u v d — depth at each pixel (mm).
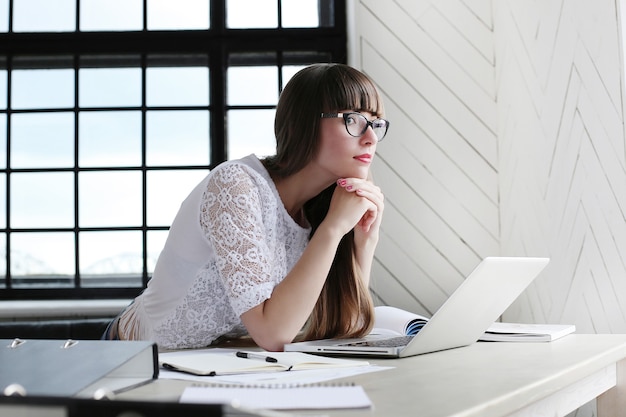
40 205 3207
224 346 1634
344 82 1540
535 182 2459
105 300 3104
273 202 1582
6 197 3205
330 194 1727
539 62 2398
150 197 3215
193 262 1573
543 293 2418
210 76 3254
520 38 2582
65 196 3213
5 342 970
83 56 3260
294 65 3266
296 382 923
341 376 980
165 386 889
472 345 1462
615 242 1884
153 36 3252
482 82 2945
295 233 1696
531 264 1459
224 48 3256
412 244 2904
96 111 3236
